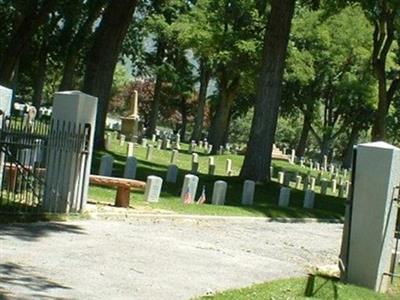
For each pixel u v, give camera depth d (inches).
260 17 1957.4
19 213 591.5
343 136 3951.8
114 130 2598.4
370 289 488.1
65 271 416.5
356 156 499.8
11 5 1685.5
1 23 1829.5
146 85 3636.8
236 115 3336.6
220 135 2292.1
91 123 658.2
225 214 858.1
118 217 687.1
